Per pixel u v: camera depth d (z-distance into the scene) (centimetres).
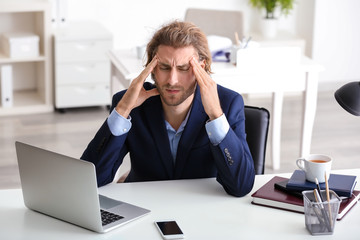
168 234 191
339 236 191
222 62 389
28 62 561
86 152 231
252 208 211
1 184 397
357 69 609
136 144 239
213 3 587
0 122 509
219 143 217
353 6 591
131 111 237
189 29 220
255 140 254
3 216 206
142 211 206
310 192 198
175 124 237
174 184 230
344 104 211
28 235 194
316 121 520
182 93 221
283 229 196
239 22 474
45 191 202
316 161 218
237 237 191
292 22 612
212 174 240
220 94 239
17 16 542
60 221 203
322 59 600
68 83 525
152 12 575
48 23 514
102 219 201
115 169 236
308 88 387
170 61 217
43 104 534
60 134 486
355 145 470
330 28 594
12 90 542
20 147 203
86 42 517
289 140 480
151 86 246
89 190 190
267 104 569
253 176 223
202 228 197
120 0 565
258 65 375
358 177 236
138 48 398
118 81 425
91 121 515
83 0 557
